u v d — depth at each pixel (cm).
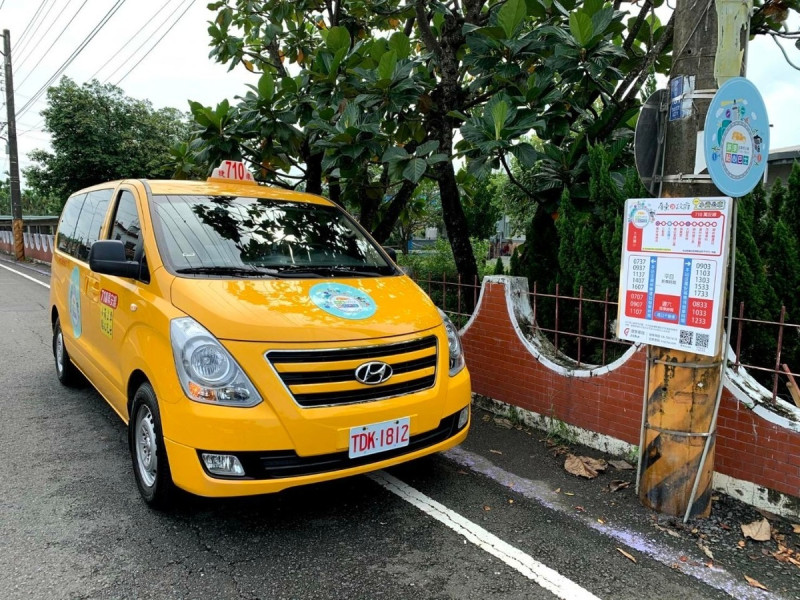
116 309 368
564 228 493
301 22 768
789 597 256
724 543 296
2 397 532
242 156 651
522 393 457
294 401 274
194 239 355
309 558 283
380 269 398
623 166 543
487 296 480
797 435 304
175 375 282
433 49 644
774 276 423
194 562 278
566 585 264
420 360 317
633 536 304
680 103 304
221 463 272
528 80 525
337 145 534
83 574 267
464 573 273
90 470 379
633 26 597
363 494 352
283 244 379
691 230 293
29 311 1023
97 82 2408
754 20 512
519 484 364
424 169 500
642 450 335
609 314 457
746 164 296
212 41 746
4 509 326
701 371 304
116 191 444
